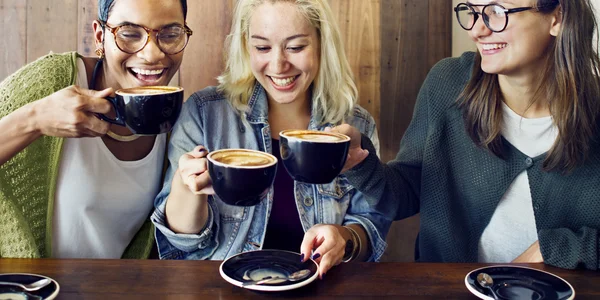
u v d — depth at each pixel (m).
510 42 1.23
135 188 1.48
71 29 2.07
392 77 2.21
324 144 1.00
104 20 1.31
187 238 1.36
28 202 1.30
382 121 2.22
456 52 2.19
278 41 1.44
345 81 1.62
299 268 1.07
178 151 1.52
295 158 1.02
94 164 1.38
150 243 1.56
